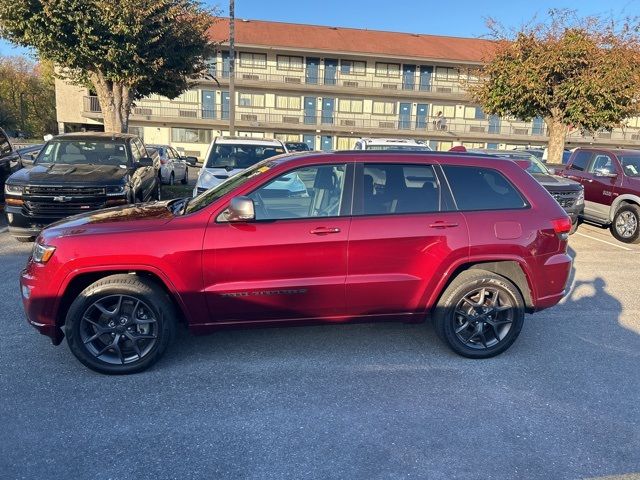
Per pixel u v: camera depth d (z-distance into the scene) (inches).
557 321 193.6
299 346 162.4
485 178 155.4
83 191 277.1
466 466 104.3
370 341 167.8
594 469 104.3
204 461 104.3
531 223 151.9
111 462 103.3
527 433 116.6
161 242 134.6
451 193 151.6
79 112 1424.7
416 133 1523.1
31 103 2187.5
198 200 156.9
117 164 332.5
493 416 123.6
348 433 115.3
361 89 1469.0
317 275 142.6
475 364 152.7
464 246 147.0
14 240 298.0
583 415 125.0
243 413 122.7
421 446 111.0
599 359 158.7
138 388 133.5
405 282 146.9
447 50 1545.3
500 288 152.3
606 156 398.6
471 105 1540.4
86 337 137.8
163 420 119.0
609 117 500.4
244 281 139.6
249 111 1465.3
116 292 135.5
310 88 1453.0
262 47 1400.1
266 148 391.9
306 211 146.1
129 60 426.0
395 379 141.8
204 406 125.4
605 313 204.4
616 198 373.7
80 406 124.1
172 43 454.6
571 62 480.7
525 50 514.9
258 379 140.0
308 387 136.2
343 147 1519.4
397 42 1562.5
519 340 173.2
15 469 100.5
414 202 149.5
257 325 146.1
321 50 1423.5
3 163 371.2
